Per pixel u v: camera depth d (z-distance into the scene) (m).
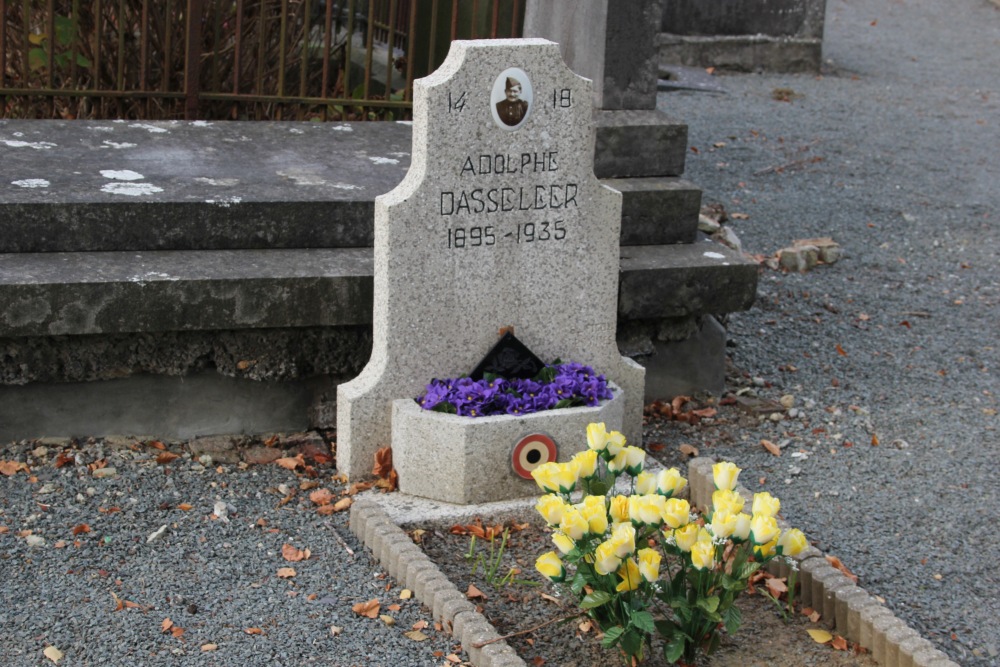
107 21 7.39
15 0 7.52
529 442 4.77
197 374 5.18
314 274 5.08
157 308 4.91
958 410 5.95
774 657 3.95
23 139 6.07
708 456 5.40
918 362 6.57
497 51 4.70
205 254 5.26
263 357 5.18
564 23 6.48
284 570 4.32
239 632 3.97
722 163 10.19
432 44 7.30
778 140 10.96
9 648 3.82
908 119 11.95
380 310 4.84
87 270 4.94
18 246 5.10
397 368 4.89
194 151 6.12
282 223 5.38
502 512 4.73
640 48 6.20
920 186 9.77
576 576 3.77
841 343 6.81
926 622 4.21
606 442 3.99
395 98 7.82
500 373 4.98
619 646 3.94
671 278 5.61
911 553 4.63
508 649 3.78
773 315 7.20
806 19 13.86
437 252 4.82
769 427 5.72
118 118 6.97
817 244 8.11
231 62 7.79
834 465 5.34
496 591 4.27
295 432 5.37
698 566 3.57
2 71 6.64
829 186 9.70
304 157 6.17
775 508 3.62
